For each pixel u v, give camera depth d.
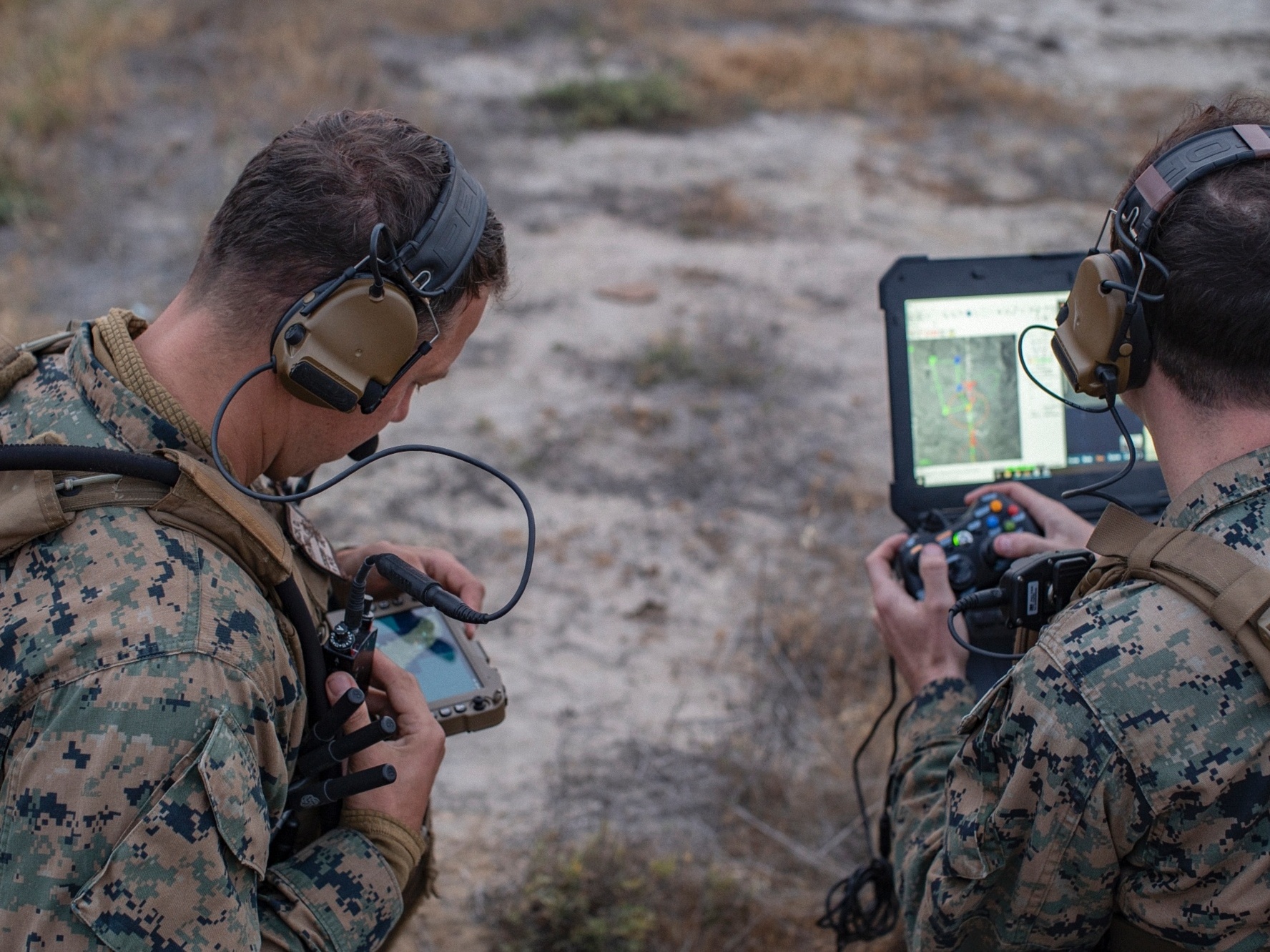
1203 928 1.13
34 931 1.02
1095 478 2.05
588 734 3.10
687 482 4.36
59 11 8.68
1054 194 7.62
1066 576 1.44
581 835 2.73
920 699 1.66
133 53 8.26
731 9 10.99
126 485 1.14
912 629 1.71
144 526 1.13
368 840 1.32
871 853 2.15
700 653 3.45
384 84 8.09
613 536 4.01
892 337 2.00
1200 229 1.13
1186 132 1.22
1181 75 10.66
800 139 8.26
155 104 7.45
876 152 8.12
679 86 8.69
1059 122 9.02
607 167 7.45
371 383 1.23
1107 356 1.20
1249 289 1.11
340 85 7.93
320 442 1.32
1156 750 1.09
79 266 5.65
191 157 6.80
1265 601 1.06
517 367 5.11
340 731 1.30
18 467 1.11
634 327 5.52
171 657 1.07
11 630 1.08
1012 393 2.03
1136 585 1.16
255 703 1.12
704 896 2.54
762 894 2.60
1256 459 1.13
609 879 2.55
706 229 6.63
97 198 6.30
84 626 1.07
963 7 12.23
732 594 3.75
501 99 8.32
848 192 7.39
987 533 1.81
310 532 1.49
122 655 1.06
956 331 2.01
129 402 1.18
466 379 4.99
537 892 2.49
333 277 1.20
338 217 1.19
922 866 1.40
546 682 3.30
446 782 2.91
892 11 11.72
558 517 4.11
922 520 2.01
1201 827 1.10
